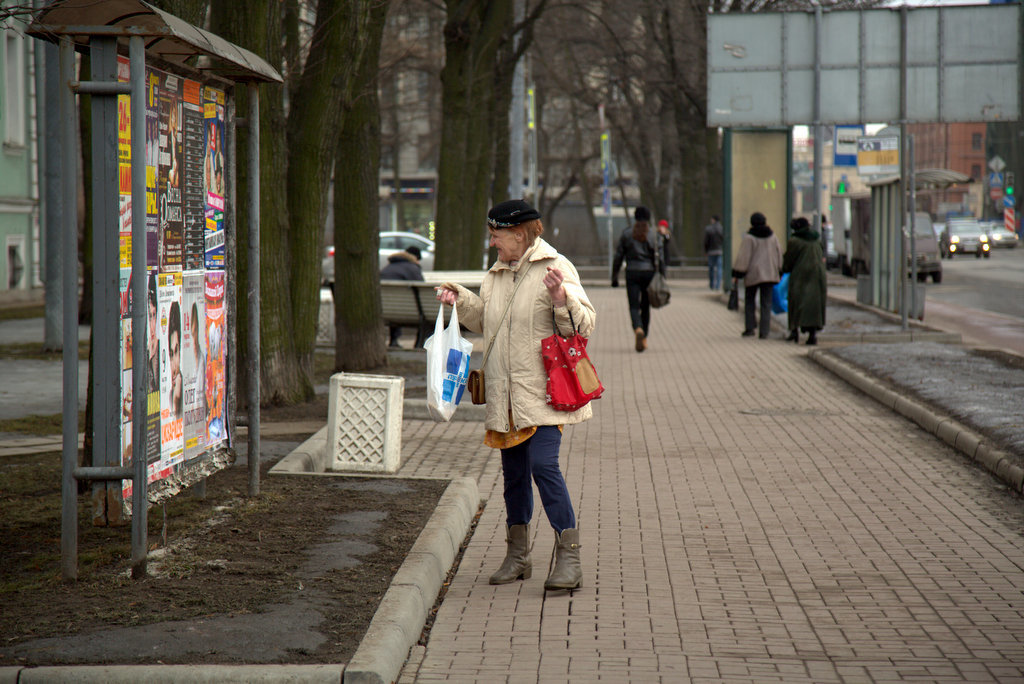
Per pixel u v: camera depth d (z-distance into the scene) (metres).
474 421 16.84
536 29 53.81
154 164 8.48
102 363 8.15
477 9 36.69
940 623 7.83
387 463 12.77
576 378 8.32
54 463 12.73
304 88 18.33
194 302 9.42
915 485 12.37
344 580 8.23
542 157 87.38
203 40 8.38
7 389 19.67
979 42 28.83
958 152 178.00
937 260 57.41
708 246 52.34
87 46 8.41
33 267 44.56
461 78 35.03
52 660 6.57
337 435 12.81
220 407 10.13
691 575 9.01
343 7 18.08
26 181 43.88
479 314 8.73
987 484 12.41
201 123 9.55
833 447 14.67
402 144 101.38
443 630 7.71
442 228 35.53
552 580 8.50
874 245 37.06
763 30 30.05
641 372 22.73
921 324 30.91
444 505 10.55
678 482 12.58
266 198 16.84
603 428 16.20
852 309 36.31
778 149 39.97
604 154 61.12
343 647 6.82
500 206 8.52
